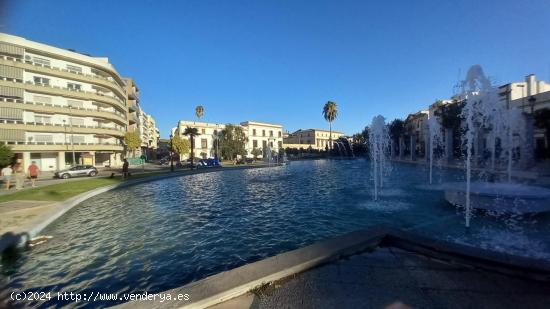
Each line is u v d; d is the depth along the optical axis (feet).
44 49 116.26
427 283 10.17
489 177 56.70
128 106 189.26
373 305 8.87
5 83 106.52
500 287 9.75
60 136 121.49
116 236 23.35
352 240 13.50
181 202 39.27
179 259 18.16
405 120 200.44
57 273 16.46
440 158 119.03
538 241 17.93
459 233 20.07
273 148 245.45
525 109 101.09
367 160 187.73
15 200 37.32
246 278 10.11
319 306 8.87
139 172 101.04
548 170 57.06
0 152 81.56
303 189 49.52
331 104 253.24
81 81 129.39
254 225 25.77
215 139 208.64
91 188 50.29
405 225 23.12
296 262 11.30
